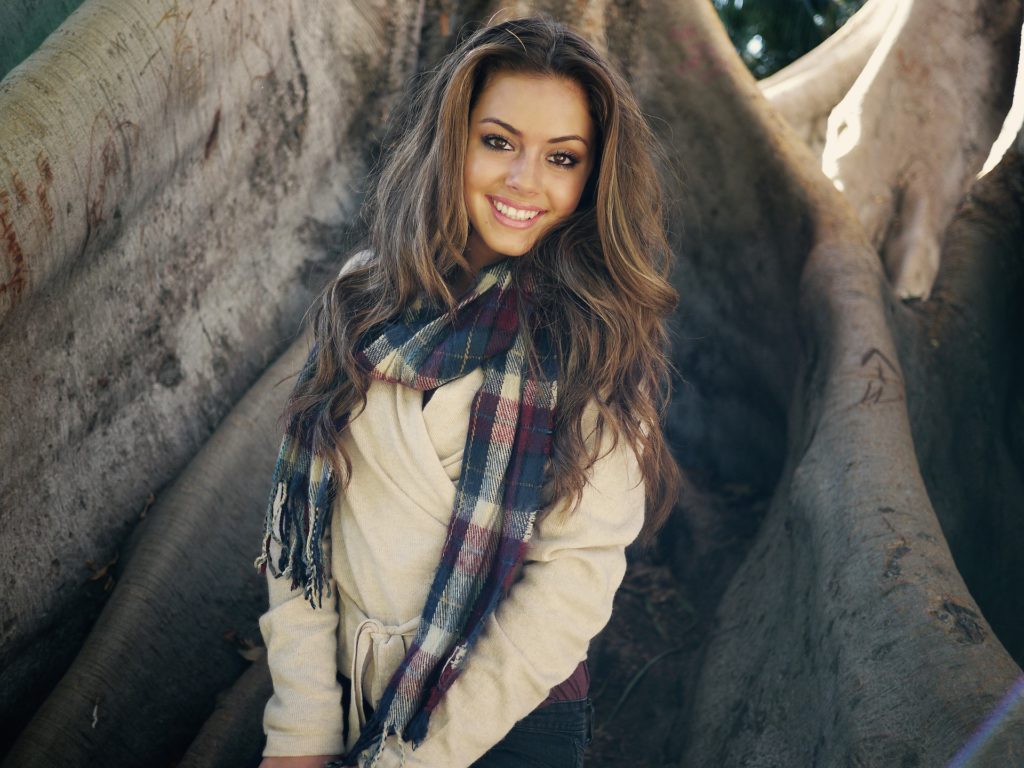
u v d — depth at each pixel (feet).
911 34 15.25
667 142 13.07
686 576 12.53
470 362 5.84
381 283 6.26
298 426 6.14
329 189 11.73
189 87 9.45
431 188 6.04
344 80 11.65
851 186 14.40
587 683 6.19
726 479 13.57
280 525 6.10
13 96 7.66
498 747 5.79
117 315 9.28
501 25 6.04
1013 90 15.06
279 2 10.64
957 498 11.62
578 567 5.63
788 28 34.60
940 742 6.15
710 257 13.25
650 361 6.21
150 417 9.77
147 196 9.34
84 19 8.57
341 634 6.10
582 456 5.72
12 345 8.09
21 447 8.30
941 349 12.39
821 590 8.13
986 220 13.64
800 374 11.84
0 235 7.15
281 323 11.25
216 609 9.27
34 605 8.59
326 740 5.80
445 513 5.78
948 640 6.82
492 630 5.56
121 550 9.41
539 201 5.90
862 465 8.91
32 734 7.97
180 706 8.77
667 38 12.91
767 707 8.35
